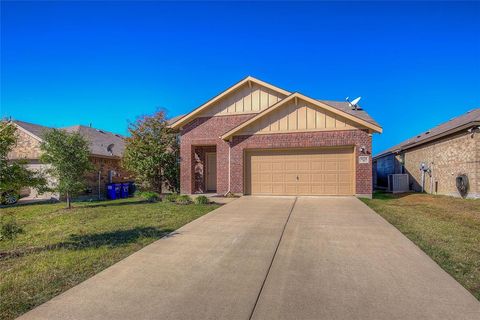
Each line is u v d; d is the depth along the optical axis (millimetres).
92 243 6777
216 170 16438
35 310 3838
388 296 4023
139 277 4824
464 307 3719
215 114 16078
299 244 6344
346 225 7832
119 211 11078
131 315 3695
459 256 5430
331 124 13391
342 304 3842
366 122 12891
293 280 4586
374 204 11531
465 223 8078
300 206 10703
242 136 14328
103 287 4477
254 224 8156
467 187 13984
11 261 5711
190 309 3809
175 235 7262
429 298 3949
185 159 16250
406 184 18938
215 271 5016
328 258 5488
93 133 23094
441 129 17547
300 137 13672
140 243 6676
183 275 4875
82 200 17656
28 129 18016
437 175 16906
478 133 13477
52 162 12602
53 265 5387
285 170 14023
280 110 13953
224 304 3912
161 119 17875
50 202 16453
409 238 6625
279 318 3564
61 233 7934
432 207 10820
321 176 13648
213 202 12547
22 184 6668
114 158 20422
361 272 4828
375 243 6289
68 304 3982
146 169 16891
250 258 5598
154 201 14156
